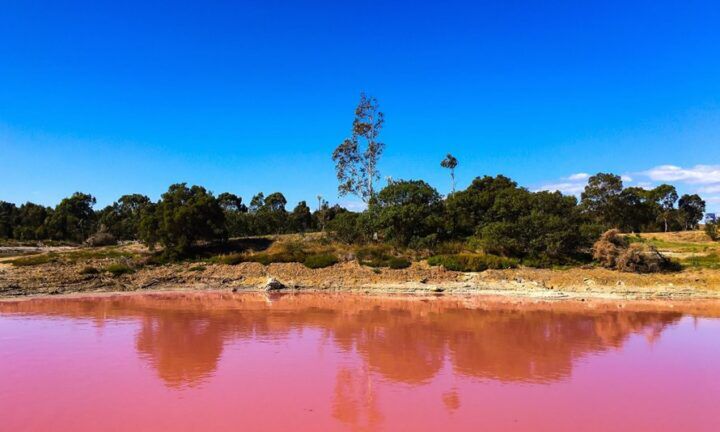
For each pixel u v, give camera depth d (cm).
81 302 3569
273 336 2425
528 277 4238
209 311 3173
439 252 4956
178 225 5066
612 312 3170
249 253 5269
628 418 1405
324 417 1398
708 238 6369
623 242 4556
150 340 2327
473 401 1535
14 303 3503
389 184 6353
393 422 1368
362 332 2530
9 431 1296
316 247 5406
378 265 4716
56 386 1653
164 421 1362
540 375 1809
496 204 5381
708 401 1547
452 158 7788
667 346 2253
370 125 6756
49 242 9144
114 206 11394
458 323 2784
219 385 1669
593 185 8731
